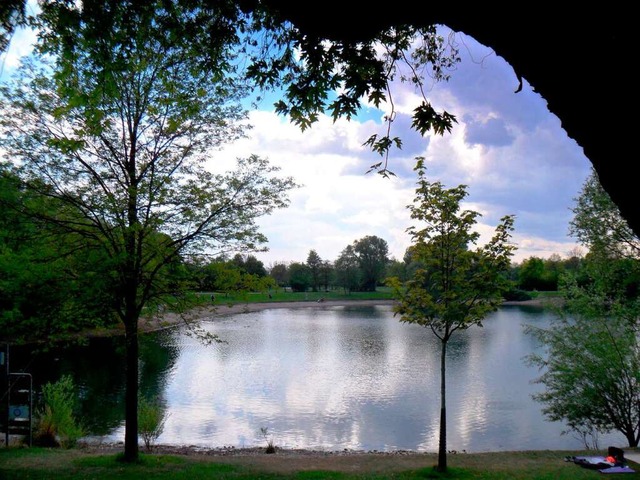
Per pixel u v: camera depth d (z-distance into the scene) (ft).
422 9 7.83
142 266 38.01
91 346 121.70
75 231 36.40
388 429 61.82
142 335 39.65
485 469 39.24
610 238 62.54
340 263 403.95
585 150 6.04
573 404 55.98
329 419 65.77
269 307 315.99
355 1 8.45
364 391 81.46
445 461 38.47
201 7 19.90
